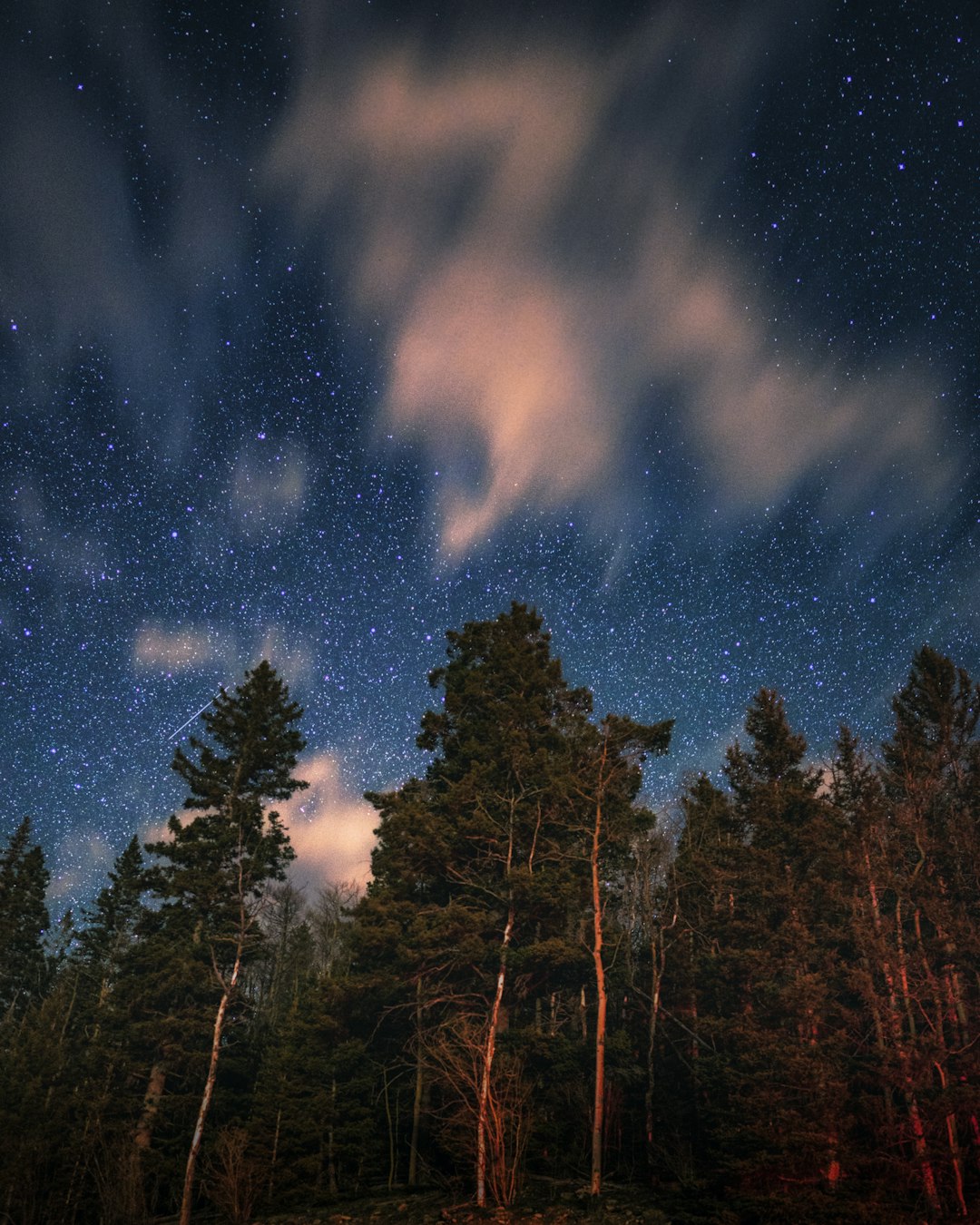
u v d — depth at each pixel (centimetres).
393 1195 3403
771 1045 3125
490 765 4128
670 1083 3922
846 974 3416
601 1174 3209
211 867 4366
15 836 6262
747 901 4006
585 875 3991
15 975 5966
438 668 4778
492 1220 2794
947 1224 2641
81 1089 4044
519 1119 3161
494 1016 3406
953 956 3397
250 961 4128
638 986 4384
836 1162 2980
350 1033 4078
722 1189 3038
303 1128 3681
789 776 4344
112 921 5444
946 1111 2820
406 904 3888
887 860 3594
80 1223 3553
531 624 4812
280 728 4816
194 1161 3225
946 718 4338
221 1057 4072
